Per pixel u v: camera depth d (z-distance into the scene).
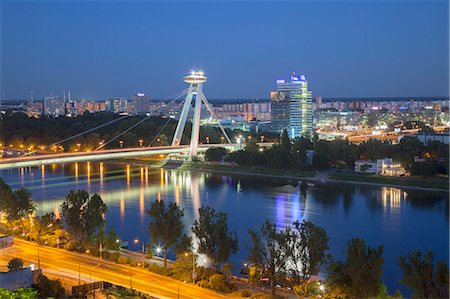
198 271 136.75
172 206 151.25
